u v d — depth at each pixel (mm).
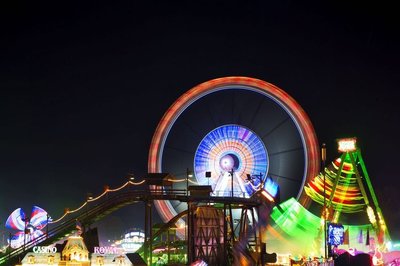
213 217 65875
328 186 90500
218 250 65062
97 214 65375
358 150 84938
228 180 96250
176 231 87188
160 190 66375
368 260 22625
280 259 83125
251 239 76625
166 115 101000
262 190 82062
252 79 101500
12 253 64000
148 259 72562
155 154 99750
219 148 100938
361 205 88938
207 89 101625
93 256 56656
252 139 101812
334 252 65875
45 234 64500
